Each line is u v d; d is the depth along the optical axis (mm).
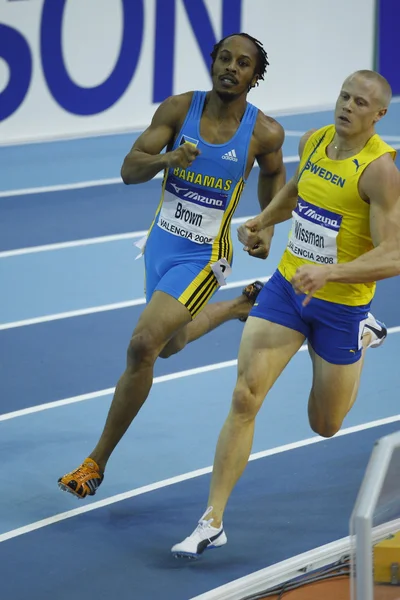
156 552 16688
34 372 23688
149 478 19219
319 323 16328
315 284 14516
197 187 18469
